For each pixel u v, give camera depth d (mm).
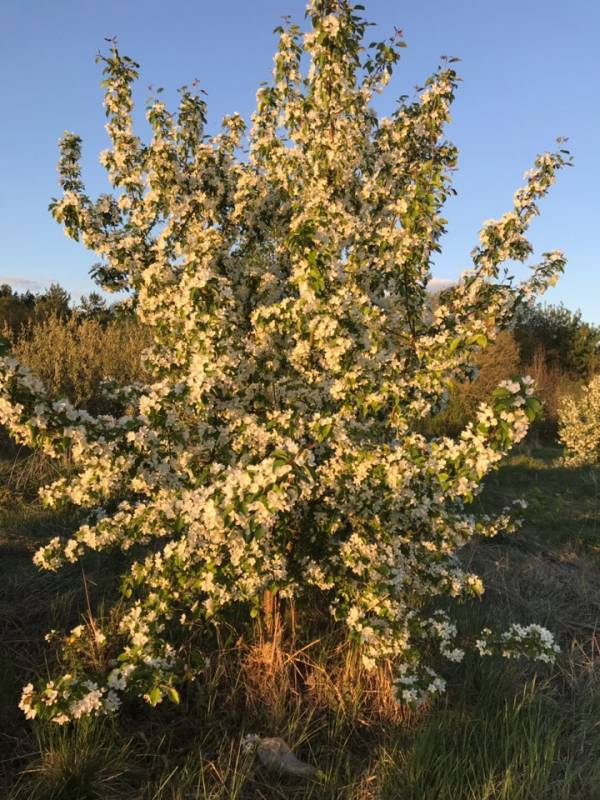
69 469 6234
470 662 3746
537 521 7477
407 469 2904
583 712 3494
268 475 2336
